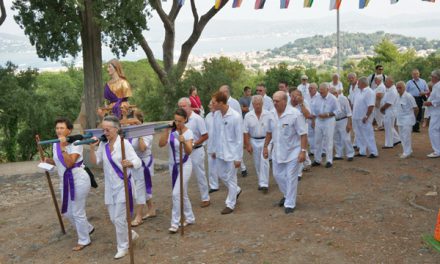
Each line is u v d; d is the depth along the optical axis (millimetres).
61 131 6590
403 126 10805
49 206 9289
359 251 5809
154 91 23219
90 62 18656
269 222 7090
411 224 6551
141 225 7523
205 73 21625
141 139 7320
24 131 20094
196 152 7980
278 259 5773
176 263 5941
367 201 7688
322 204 7750
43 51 17469
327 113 10180
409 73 21281
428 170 9539
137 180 7516
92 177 6785
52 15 16422
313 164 10625
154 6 19266
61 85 27953
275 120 7453
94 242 7008
